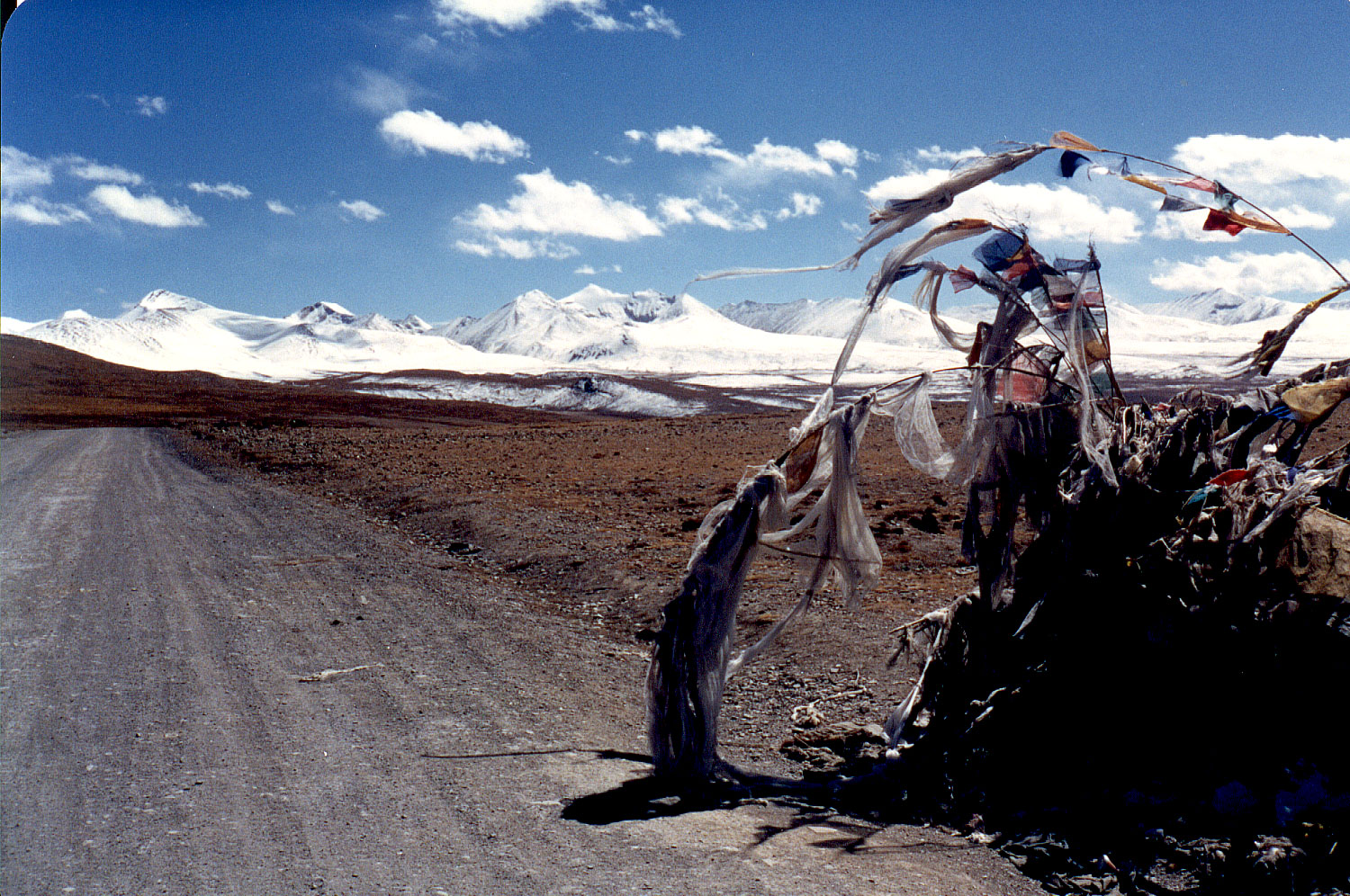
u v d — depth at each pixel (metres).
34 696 6.56
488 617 9.18
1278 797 4.29
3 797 4.89
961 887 4.05
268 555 12.23
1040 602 5.25
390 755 5.57
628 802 4.96
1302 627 4.54
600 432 35.28
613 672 7.60
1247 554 4.82
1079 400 5.59
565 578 10.96
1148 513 5.14
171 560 11.75
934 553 11.25
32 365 111.44
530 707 6.57
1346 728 4.39
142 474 22.45
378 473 21.56
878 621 8.34
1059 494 5.36
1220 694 4.66
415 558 12.27
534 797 4.98
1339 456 5.40
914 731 5.76
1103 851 4.27
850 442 5.54
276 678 7.09
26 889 3.92
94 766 5.31
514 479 20.08
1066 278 5.34
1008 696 5.15
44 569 11.12
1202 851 4.10
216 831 4.49
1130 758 4.76
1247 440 5.34
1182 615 4.79
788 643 8.03
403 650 7.96
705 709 5.30
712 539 5.48
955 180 5.23
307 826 4.55
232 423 45.94
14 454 28.22
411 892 3.90
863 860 4.31
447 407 81.19
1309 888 3.85
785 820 4.82
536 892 3.89
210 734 5.87
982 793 4.95
